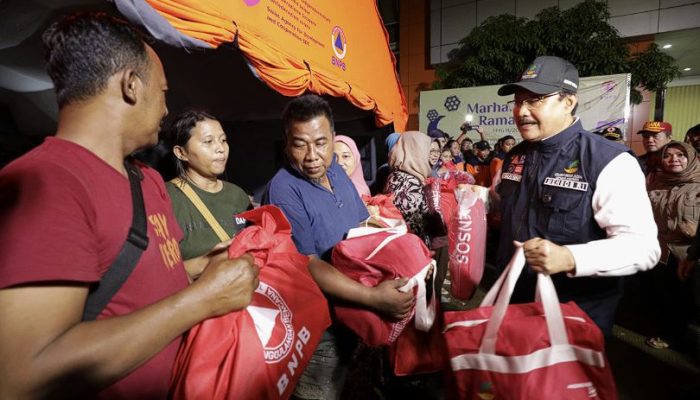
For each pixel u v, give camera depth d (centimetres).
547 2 1000
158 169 201
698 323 254
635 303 355
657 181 302
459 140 772
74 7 174
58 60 72
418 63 1217
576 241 129
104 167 74
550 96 133
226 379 83
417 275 134
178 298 72
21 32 183
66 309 60
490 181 615
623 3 943
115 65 74
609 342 281
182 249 159
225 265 82
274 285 103
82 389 60
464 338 103
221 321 88
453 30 1131
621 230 114
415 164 234
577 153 130
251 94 409
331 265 136
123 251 74
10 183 61
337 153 250
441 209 229
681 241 272
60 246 60
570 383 94
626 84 665
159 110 84
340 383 156
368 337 133
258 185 574
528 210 143
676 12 901
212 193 180
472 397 100
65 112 75
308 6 317
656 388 226
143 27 142
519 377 95
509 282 104
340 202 157
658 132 349
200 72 343
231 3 204
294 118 137
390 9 1270
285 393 96
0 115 300
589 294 131
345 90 375
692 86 1375
